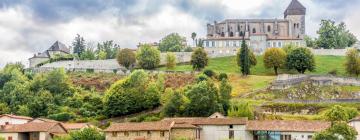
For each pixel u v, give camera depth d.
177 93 178.75
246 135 137.62
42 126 148.75
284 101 195.62
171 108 176.62
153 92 195.25
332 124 132.12
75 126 157.88
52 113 196.88
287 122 138.88
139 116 186.88
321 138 122.81
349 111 159.50
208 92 175.50
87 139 136.25
